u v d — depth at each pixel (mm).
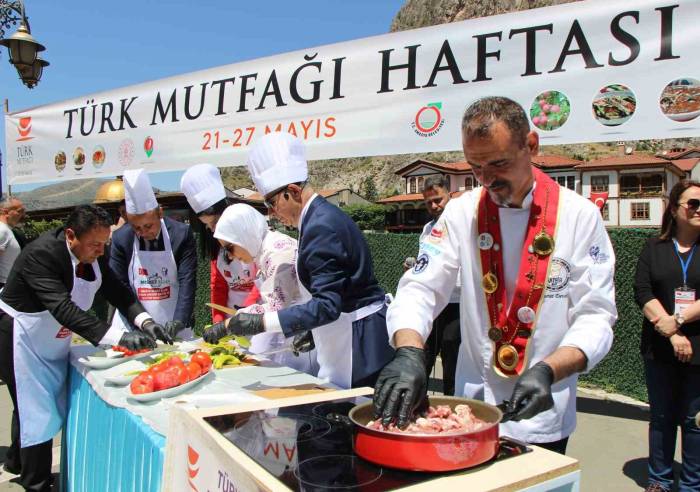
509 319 1560
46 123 6613
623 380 5039
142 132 5809
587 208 1521
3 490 3328
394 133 4379
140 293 3658
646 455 3732
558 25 3760
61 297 2742
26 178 6801
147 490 1715
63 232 2887
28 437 2893
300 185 2324
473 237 1619
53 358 2961
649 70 3520
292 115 4852
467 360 1711
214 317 3775
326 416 1469
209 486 1294
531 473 1055
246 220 2654
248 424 1391
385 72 4402
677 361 2920
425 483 1013
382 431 1099
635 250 4918
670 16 3457
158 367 2273
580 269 1502
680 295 2873
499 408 1241
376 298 2451
